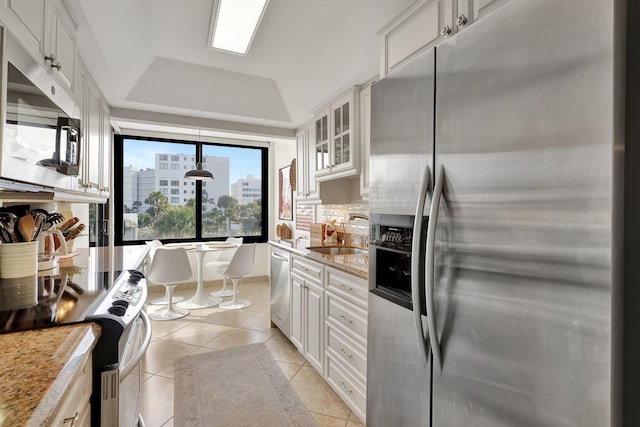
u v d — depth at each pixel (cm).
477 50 97
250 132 358
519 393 85
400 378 132
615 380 67
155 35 229
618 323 67
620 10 67
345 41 218
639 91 70
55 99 133
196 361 259
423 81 119
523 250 83
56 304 116
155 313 363
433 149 113
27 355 80
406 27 168
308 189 344
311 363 242
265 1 189
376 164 149
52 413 59
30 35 116
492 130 92
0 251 149
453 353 104
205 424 185
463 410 101
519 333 84
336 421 189
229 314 369
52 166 131
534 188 81
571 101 73
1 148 93
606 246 68
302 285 260
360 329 182
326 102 297
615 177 66
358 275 182
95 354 100
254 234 528
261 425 185
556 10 76
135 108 302
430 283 106
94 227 381
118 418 102
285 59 262
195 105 302
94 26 176
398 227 133
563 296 75
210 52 253
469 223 99
